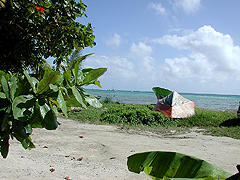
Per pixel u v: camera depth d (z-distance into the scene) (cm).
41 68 97
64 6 228
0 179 368
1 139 67
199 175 130
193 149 691
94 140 738
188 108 1429
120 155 579
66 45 239
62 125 990
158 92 1844
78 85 81
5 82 64
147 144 730
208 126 1192
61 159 517
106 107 1916
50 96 69
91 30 250
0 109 64
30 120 67
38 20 218
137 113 1243
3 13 196
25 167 441
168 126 1182
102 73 83
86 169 461
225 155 635
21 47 202
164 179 138
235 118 1370
